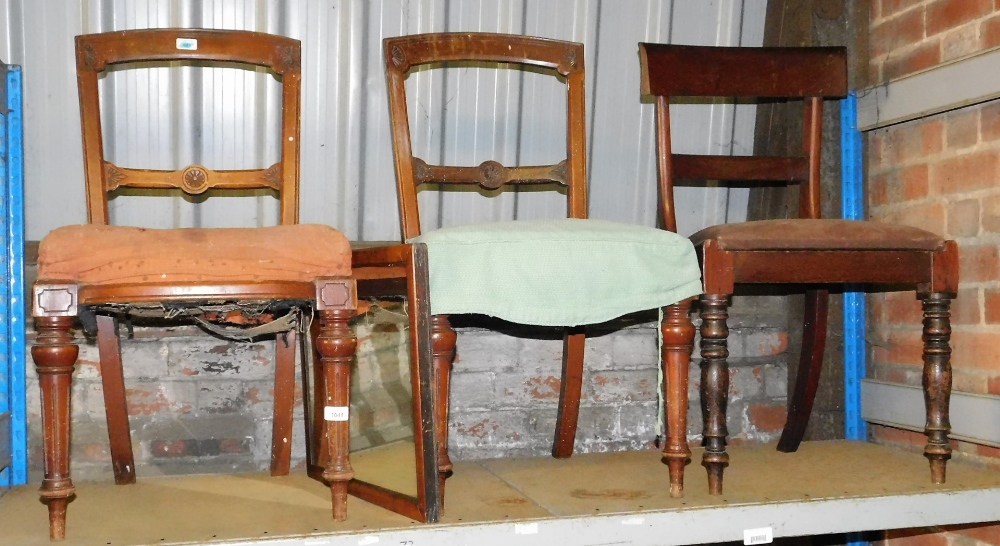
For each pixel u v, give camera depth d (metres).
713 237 1.64
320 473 1.82
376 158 2.11
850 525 1.67
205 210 2.03
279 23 2.02
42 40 1.90
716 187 2.36
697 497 1.66
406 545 1.44
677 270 1.60
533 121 2.20
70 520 1.52
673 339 1.63
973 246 1.98
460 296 1.49
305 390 1.89
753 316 2.32
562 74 1.95
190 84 1.99
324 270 1.41
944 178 2.06
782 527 1.63
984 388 1.96
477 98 2.16
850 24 2.29
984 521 1.76
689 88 1.92
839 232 1.67
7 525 1.50
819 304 2.05
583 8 2.20
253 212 2.05
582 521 1.52
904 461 2.01
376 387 1.93
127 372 1.91
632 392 2.23
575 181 1.94
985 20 1.93
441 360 1.53
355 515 1.52
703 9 2.29
